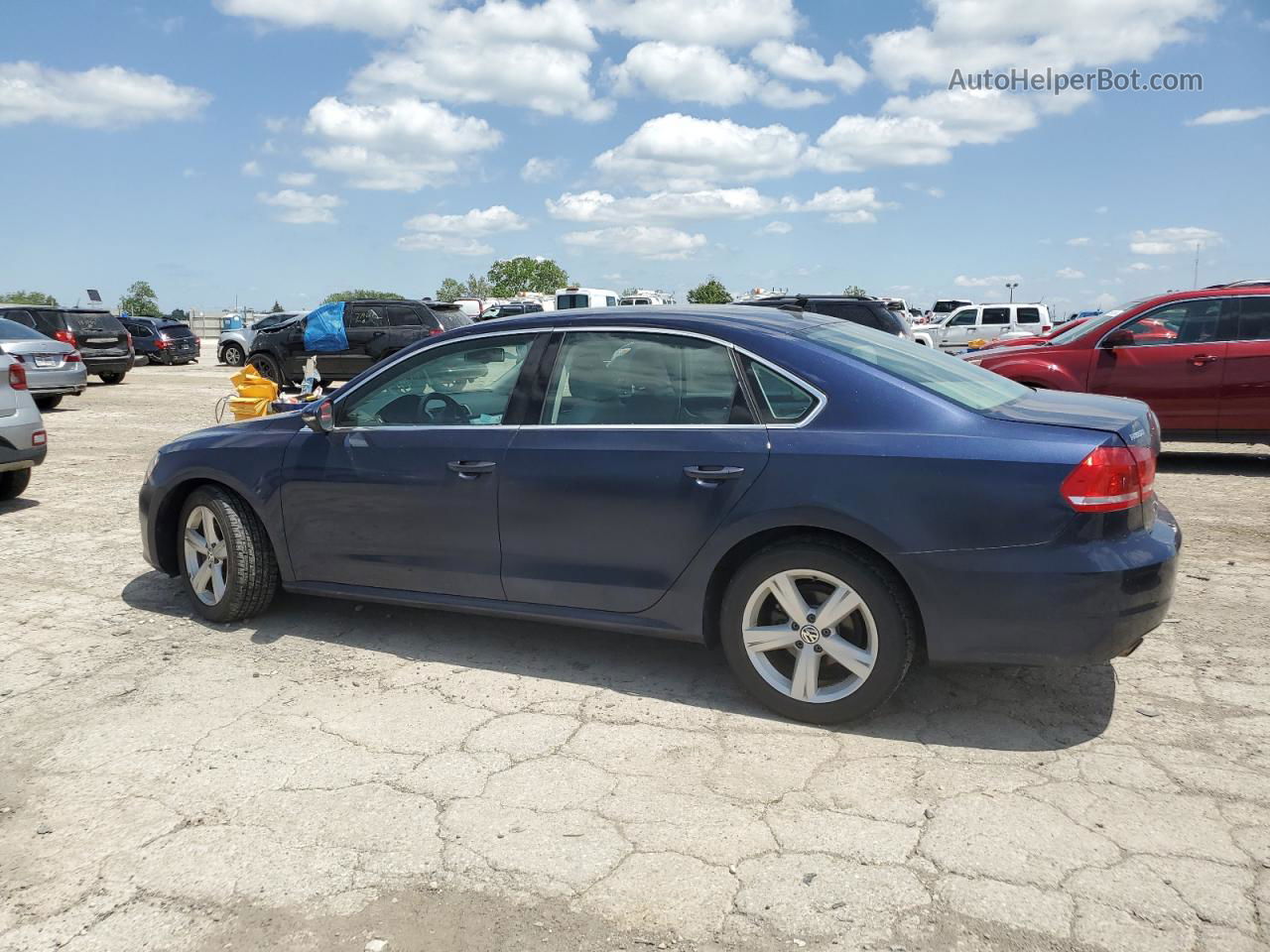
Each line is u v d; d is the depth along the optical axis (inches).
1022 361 373.1
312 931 99.8
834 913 100.5
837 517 136.0
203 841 116.3
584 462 153.6
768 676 146.4
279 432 185.8
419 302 786.2
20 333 589.0
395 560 173.0
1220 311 351.6
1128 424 135.0
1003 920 98.7
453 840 115.6
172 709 153.7
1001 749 135.9
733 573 149.9
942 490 131.6
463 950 96.7
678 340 153.3
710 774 130.3
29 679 166.2
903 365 150.3
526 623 191.8
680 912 101.4
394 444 171.2
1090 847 111.2
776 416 144.3
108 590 218.1
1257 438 349.1
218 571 191.6
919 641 140.2
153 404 648.4
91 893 106.6
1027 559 128.7
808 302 552.7
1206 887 103.3
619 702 154.1
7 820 121.8
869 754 135.2
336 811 122.5
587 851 112.8
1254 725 142.1
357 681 164.1
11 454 291.1
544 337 164.1
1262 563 228.1
